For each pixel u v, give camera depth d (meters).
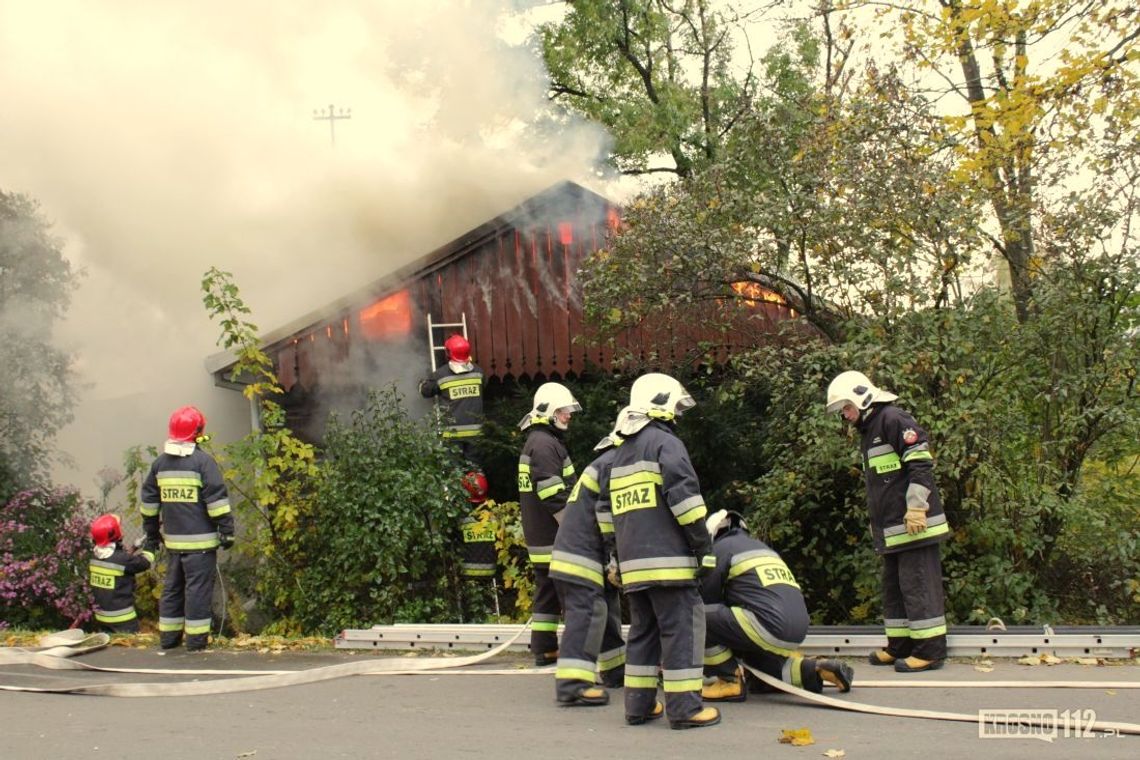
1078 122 9.86
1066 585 8.83
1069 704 5.64
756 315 10.07
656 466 5.24
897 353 8.27
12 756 4.96
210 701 6.23
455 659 7.20
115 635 8.91
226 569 10.16
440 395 10.97
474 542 9.84
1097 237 8.45
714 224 10.02
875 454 6.86
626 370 11.33
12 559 10.45
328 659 7.72
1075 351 8.49
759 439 10.12
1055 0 10.39
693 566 5.23
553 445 6.97
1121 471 8.91
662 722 5.39
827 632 7.34
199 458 8.29
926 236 8.66
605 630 6.24
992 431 8.30
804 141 9.52
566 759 4.69
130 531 11.97
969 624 8.09
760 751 4.75
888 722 5.31
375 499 9.51
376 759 4.79
